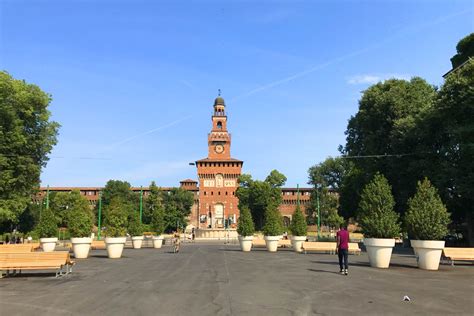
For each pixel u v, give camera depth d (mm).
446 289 14133
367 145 48438
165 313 10273
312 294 13031
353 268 21172
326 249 33125
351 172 59406
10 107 40156
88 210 34625
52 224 35625
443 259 27500
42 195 115688
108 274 18625
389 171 44438
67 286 14898
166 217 107625
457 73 37344
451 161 38125
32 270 20531
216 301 11820
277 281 16078
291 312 10398
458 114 37156
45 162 48219
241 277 17375
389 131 46406
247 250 37844
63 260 18031
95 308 10922
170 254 33375
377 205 22094
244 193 112750
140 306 11141
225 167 124500
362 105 49469
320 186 98062
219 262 25109
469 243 40312
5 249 23859
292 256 30578
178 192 119875
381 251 21328
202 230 100812
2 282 16109
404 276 17828
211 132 127812
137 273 19000
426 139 41156
